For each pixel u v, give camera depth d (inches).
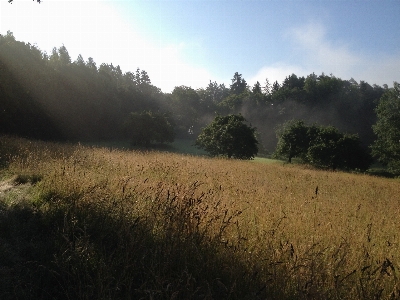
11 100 1154.0
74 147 604.1
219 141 1446.9
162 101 3422.7
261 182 408.2
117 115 2274.9
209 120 3759.8
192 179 347.9
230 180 368.8
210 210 194.2
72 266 133.5
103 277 126.9
